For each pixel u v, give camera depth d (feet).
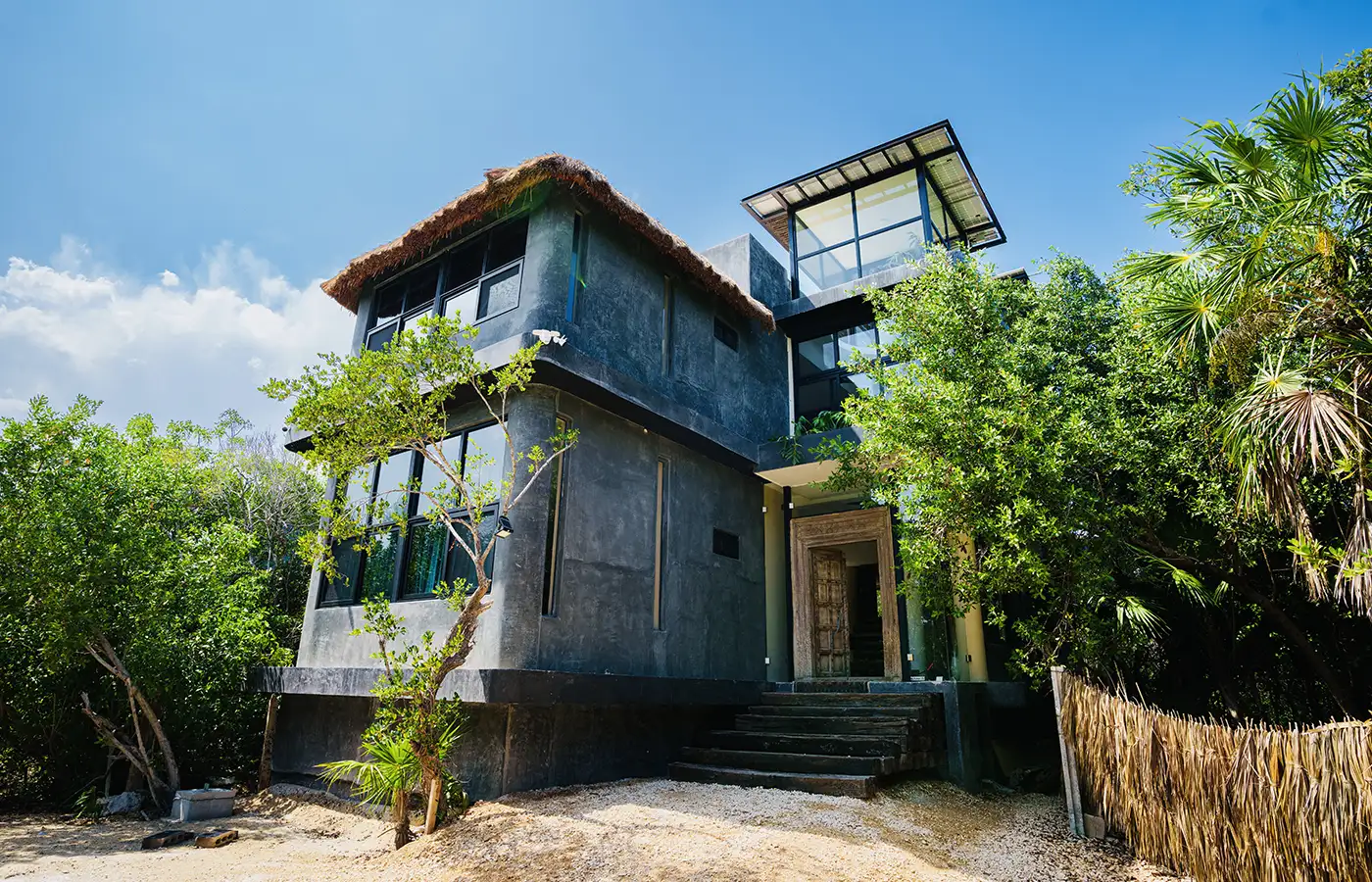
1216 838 13.79
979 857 16.10
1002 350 25.82
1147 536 22.85
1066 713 18.76
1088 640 21.21
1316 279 17.03
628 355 28.91
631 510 27.71
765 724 27.91
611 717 25.04
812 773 22.97
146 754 24.67
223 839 19.36
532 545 23.20
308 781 26.43
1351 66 17.33
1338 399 15.93
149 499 25.91
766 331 38.42
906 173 39.06
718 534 32.24
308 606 28.48
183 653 26.16
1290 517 16.93
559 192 27.20
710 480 32.35
